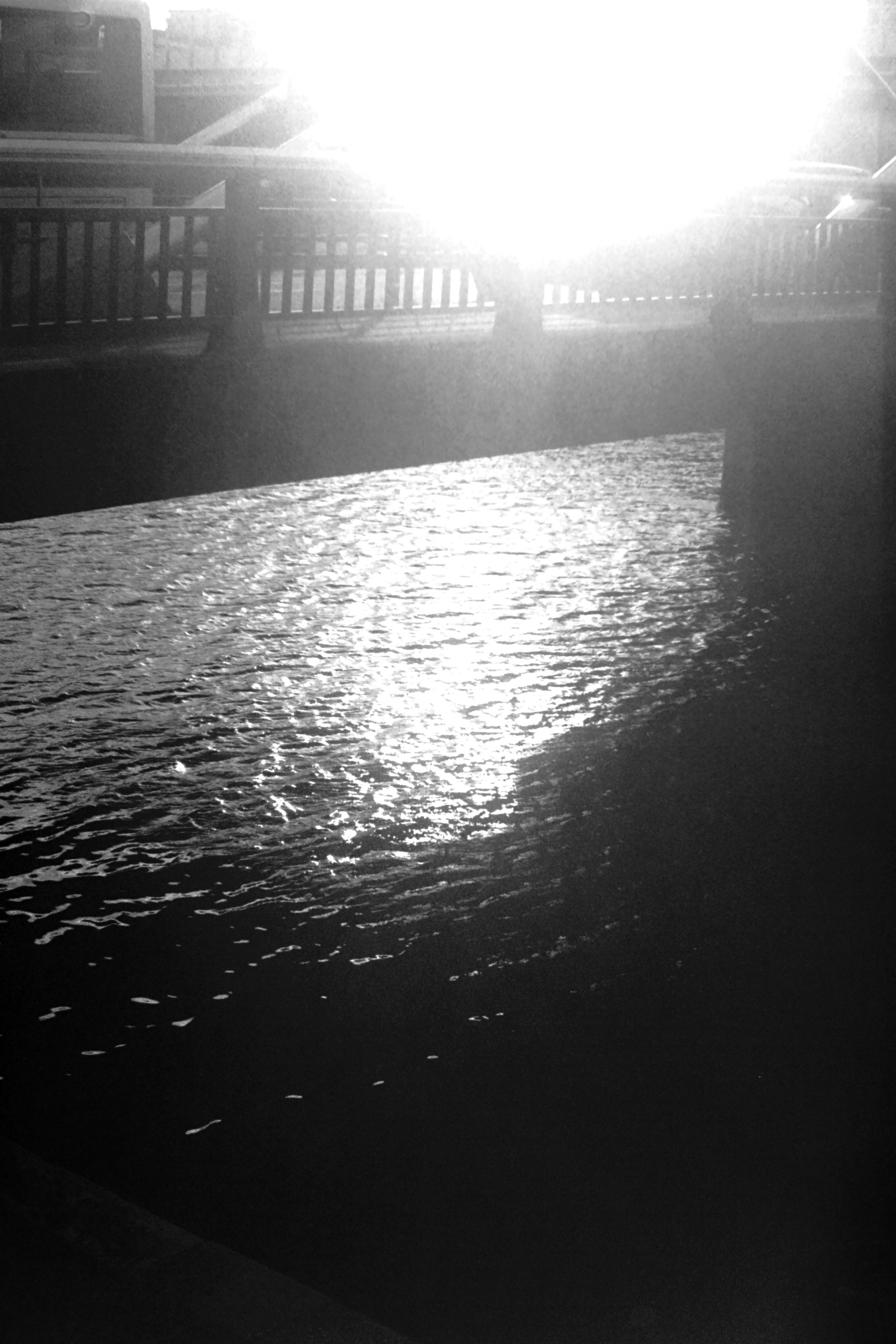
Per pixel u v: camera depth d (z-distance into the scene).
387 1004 6.91
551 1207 5.33
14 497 5.80
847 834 9.12
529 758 10.09
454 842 8.71
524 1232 5.16
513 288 7.46
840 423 12.63
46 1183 3.00
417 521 17.70
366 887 8.11
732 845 8.79
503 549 16.16
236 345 6.46
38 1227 2.86
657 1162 5.69
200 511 18.11
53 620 12.99
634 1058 6.50
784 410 12.54
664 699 11.39
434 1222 5.22
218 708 10.86
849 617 13.45
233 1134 5.80
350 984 7.08
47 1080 6.14
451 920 7.77
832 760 10.30
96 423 6.02
